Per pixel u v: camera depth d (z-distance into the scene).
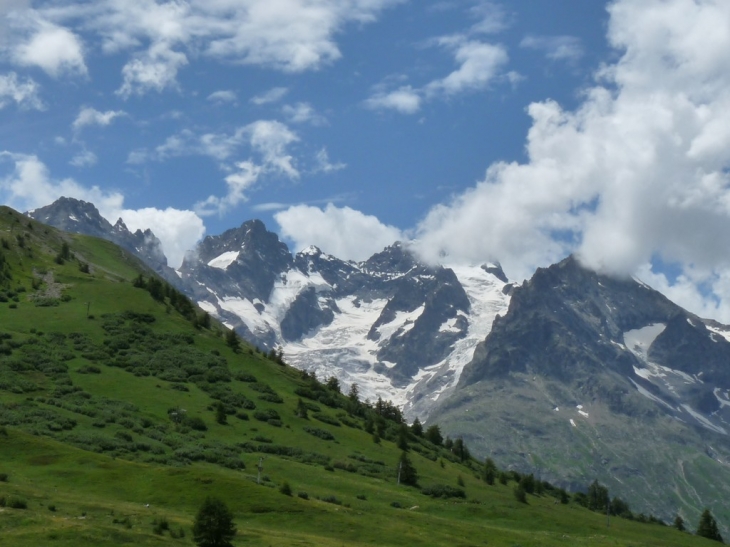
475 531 170.88
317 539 134.50
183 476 157.12
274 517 146.50
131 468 161.00
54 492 142.38
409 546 142.25
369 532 146.38
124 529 120.06
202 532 120.44
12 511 121.44
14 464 157.38
